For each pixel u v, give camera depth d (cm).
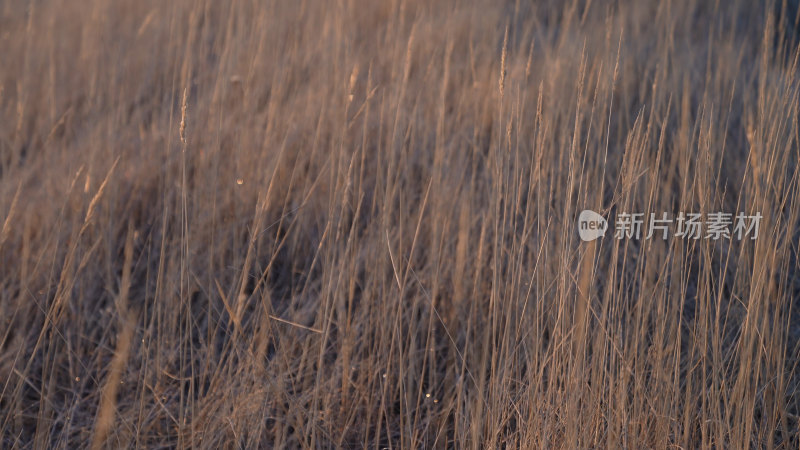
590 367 739
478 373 823
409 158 1082
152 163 1148
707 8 1603
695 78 1262
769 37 942
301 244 1044
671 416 744
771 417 756
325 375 856
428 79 1223
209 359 866
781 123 761
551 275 822
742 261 795
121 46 1495
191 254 973
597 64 1183
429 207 1012
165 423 813
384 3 1546
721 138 1073
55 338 920
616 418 713
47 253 966
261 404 762
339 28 1256
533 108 1096
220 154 1109
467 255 922
